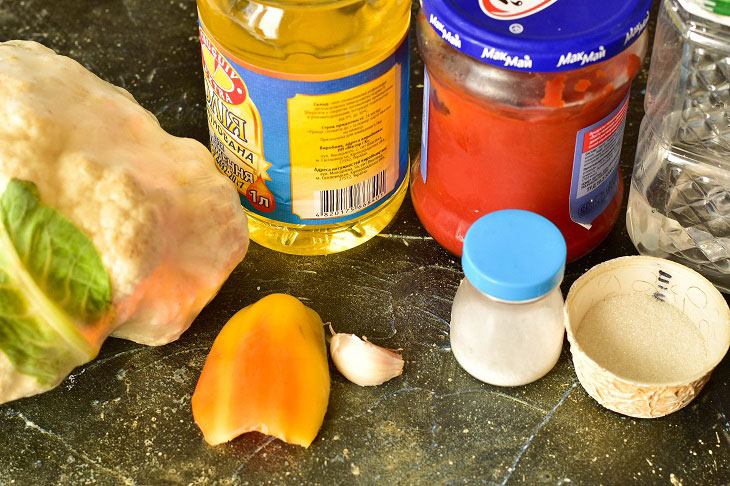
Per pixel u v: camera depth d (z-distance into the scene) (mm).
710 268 529
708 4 461
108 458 485
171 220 492
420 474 481
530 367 495
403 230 558
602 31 461
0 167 471
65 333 478
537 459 484
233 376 489
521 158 497
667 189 542
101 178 479
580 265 543
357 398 502
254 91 496
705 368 473
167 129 595
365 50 498
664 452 486
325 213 531
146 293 487
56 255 474
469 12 471
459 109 494
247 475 481
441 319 526
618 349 500
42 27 640
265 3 508
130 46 632
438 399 501
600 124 492
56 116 483
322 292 536
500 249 469
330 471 482
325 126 502
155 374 509
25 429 493
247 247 521
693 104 547
